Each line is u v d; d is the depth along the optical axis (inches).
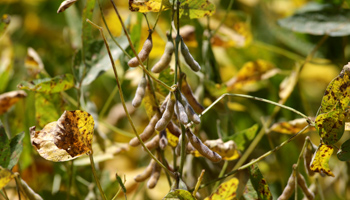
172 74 55.3
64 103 59.2
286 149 65.0
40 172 67.6
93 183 62.6
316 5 70.5
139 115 74.9
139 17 58.6
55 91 57.5
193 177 63.7
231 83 66.1
